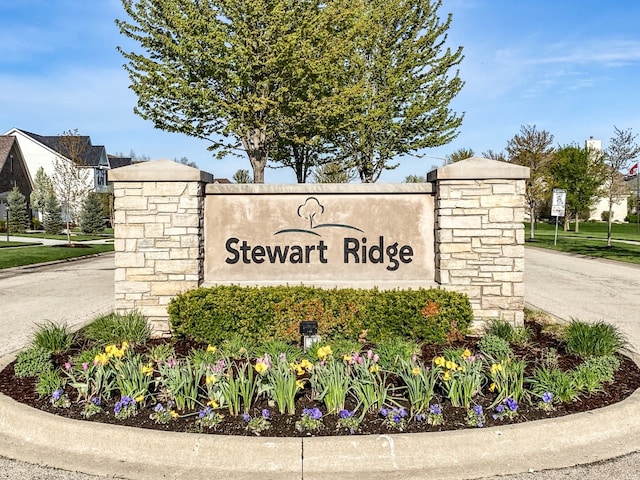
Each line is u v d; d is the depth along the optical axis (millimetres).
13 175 52594
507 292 7598
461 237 7629
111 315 7492
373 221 8055
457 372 4820
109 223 59594
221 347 6418
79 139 42156
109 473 3914
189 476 3869
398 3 19516
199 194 7766
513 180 7570
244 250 8039
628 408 4703
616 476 3867
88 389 4961
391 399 4668
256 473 3920
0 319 9820
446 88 20734
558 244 33000
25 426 4496
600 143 52219
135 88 15180
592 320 9461
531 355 6332
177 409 4652
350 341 6512
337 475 3893
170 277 7684
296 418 4492
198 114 16062
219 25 15086
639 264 21000
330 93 17703
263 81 15266
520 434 4258
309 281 8039
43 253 24969
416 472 3934
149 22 15164
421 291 7156
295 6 14859
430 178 8000
